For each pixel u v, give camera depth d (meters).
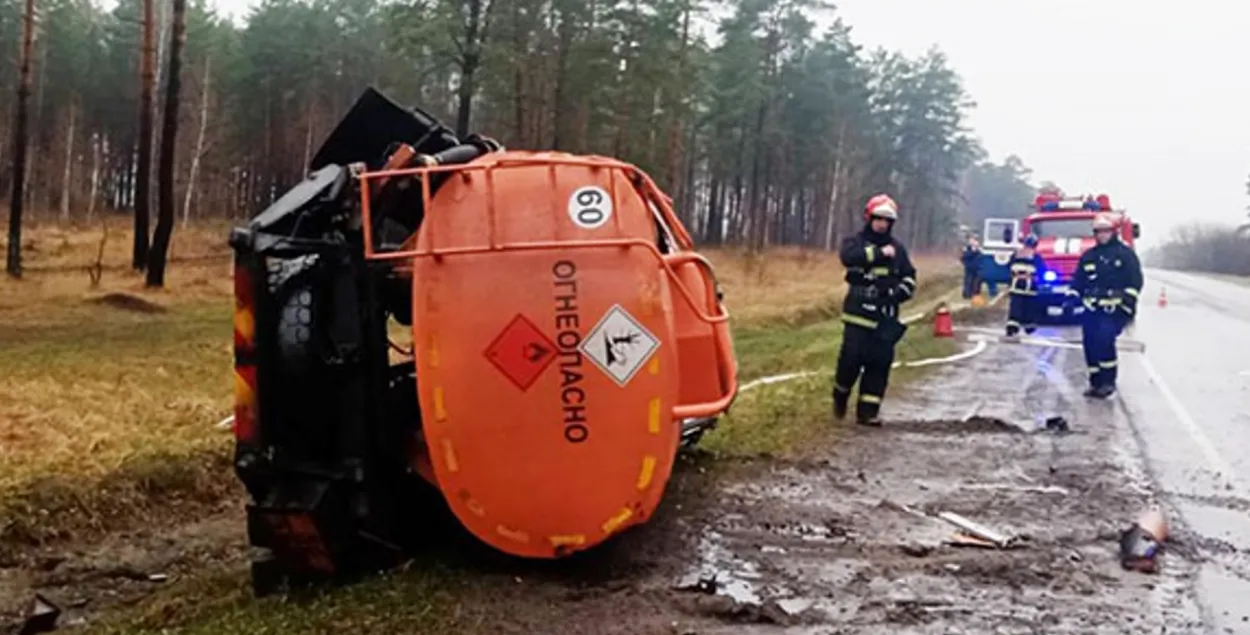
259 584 5.57
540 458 5.00
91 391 11.91
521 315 4.95
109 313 21.72
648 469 5.08
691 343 5.64
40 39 61.22
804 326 25.92
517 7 36.06
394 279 5.52
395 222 5.69
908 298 10.49
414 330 5.02
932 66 77.31
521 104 40.22
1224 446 9.68
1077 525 6.73
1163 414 11.56
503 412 4.96
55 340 17.25
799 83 63.38
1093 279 12.84
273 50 63.47
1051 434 10.07
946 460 8.71
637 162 46.47
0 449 8.87
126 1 63.72
